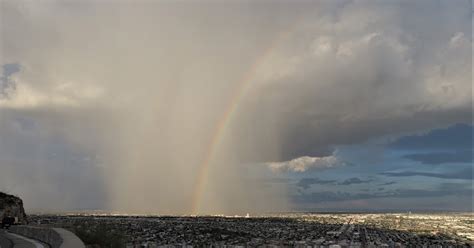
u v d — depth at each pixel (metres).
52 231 53.69
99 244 52.81
